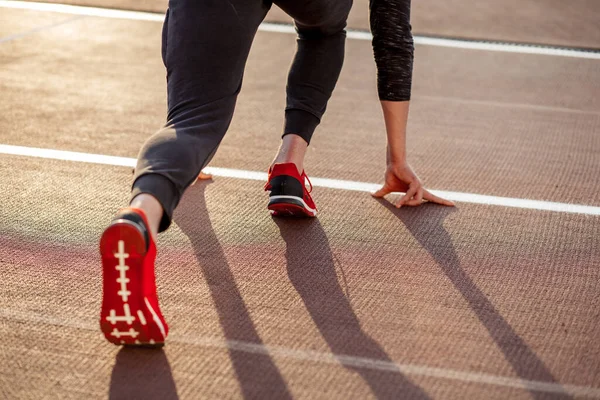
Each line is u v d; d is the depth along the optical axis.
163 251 2.61
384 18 2.74
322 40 2.73
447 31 6.03
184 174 1.93
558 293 2.44
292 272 2.50
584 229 2.91
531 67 5.22
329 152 3.62
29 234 2.69
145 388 1.89
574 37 6.03
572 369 2.04
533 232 2.87
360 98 4.47
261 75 4.82
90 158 3.41
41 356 2.01
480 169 3.48
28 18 5.91
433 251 2.69
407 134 3.89
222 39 2.08
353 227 2.85
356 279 2.47
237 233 2.77
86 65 4.84
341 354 2.06
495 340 2.16
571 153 3.73
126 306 1.89
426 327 2.21
